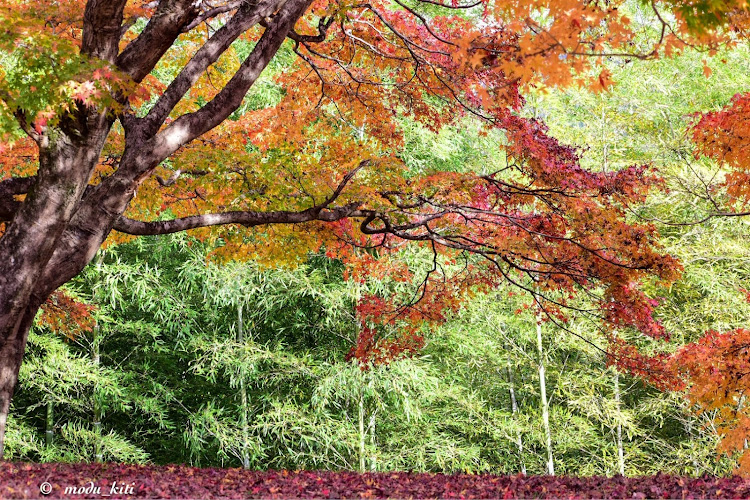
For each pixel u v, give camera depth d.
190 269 16.20
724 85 16.30
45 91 5.58
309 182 8.46
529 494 6.56
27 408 16.42
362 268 10.79
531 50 4.98
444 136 16.39
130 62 6.70
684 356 8.60
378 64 9.95
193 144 9.23
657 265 8.80
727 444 8.60
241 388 16.80
